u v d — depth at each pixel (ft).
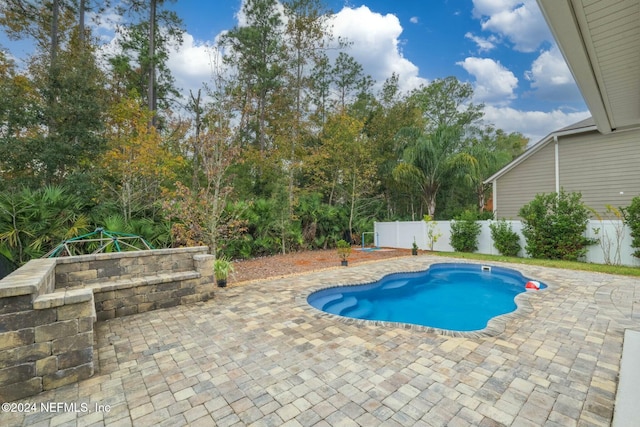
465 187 56.95
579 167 39.27
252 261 37.32
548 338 13.16
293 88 56.65
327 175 57.98
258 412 8.37
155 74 54.49
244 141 54.95
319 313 16.79
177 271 20.07
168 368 10.83
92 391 9.43
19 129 29.99
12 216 21.20
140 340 13.23
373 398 8.97
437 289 27.73
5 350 9.03
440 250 45.96
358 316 20.99
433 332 14.05
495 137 91.61
